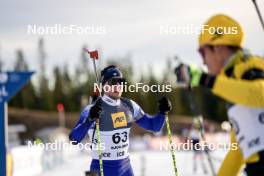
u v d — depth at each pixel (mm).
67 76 81750
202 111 69812
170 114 70812
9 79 8781
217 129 57812
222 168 4031
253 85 3072
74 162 25938
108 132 5992
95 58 6078
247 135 3344
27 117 66438
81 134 5863
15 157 14438
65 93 81375
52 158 21875
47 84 81438
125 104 6164
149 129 6254
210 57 3496
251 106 3143
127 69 75312
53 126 66375
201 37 3559
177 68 3244
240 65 3312
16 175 14445
